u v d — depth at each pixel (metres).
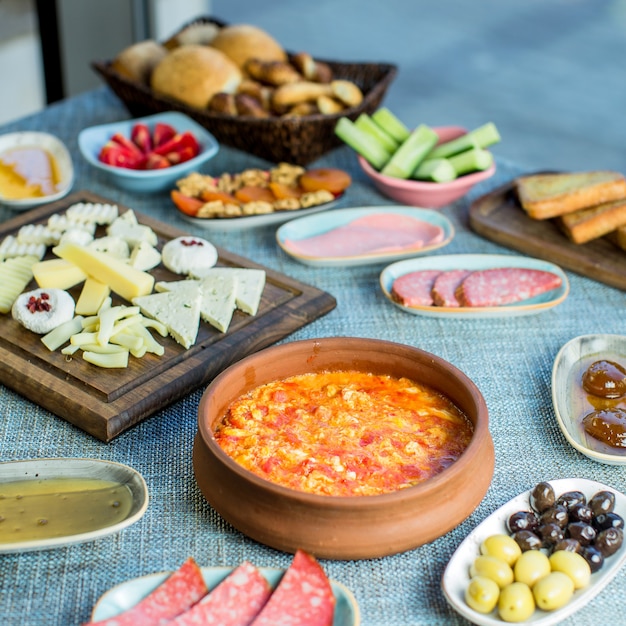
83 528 1.23
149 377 1.36
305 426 1.29
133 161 1.66
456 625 1.20
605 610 1.21
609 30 3.60
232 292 1.44
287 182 1.64
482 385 1.40
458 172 1.62
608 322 1.48
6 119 2.33
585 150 2.72
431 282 1.49
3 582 1.22
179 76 1.71
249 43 1.77
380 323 1.47
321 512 1.20
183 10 2.37
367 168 1.64
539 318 1.48
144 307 1.42
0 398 1.37
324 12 3.65
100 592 1.21
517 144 2.73
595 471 1.31
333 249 1.54
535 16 3.71
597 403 1.37
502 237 1.58
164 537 1.25
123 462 1.31
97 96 1.92
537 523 1.23
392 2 3.79
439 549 1.24
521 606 1.16
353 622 1.15
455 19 3.64
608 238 1.58
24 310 1.40
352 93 1.70
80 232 1.51
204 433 1.24
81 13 2.27
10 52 2.27
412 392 1.32
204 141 1.68
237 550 1.24
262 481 1.21
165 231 1.56
